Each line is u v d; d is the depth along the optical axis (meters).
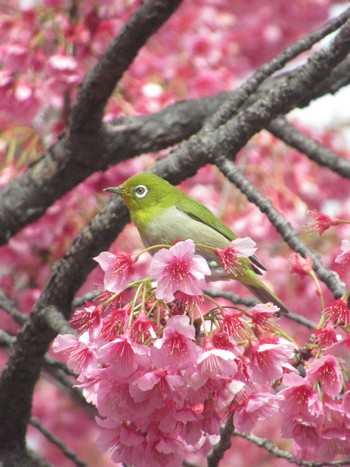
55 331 9.30
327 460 6.42
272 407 6.30
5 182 13.13
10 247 13.43
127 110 13.33
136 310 6.40
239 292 14.23
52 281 9.80
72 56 13.01
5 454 10.24
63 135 11.52
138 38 9.73
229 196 14.80
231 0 18.55
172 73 15.27
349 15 9.75
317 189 15.67
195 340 6.36
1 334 10.31
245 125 10.18
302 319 10.15
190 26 16.00
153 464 6.42
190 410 6.11
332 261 13.92
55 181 11.59
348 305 6.62
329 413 6.23
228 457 18.00
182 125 11.92
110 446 6.50
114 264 6.50
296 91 10.00
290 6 18.42
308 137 12.65
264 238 14.35
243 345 6.30
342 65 11.96
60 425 17.50
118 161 11.67
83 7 13.49
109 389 6.19
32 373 9.84
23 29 13.36
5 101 13.05
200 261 6.25
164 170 10.33
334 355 6.29
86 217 13.63
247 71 18.42
